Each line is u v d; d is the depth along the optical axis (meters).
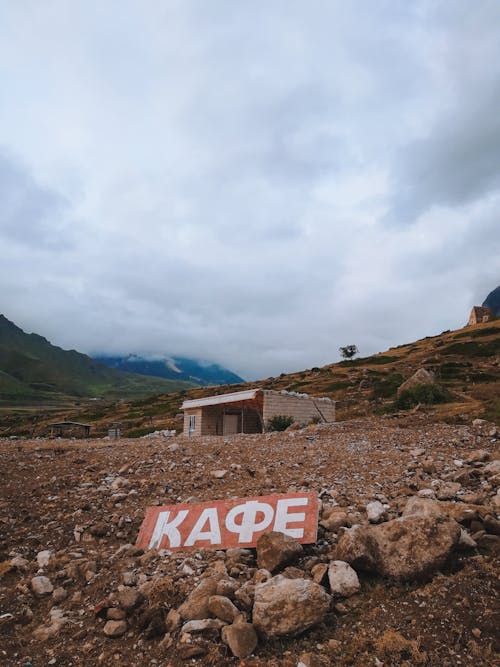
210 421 31.80
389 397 44.78
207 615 4.64
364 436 15.38
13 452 14.98
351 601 4.69
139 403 98.88
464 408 18.86
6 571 6.32
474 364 69.94
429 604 4.38
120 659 4.21
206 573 5.52
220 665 3.93
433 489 8.44
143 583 5.56
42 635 4.72
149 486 10.03
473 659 3.60
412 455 11.38
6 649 4.55
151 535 6.98
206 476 10.64
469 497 7.45
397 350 109.69
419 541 5.06
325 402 30.12
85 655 4.34
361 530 5.39
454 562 5.10
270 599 4.34
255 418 33.41
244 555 6.04
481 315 122.88
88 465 12.35
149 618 4.69
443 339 105.50
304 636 4.24
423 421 17.52
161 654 4.19
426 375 32.25
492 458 10.27
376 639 4.00
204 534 6.61
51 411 171.50
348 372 84.75
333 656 3.91
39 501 9.34
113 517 8.24
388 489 8.84
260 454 13.20
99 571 6.17
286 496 6.88
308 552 5.98
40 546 7.34
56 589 5.72
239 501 7.03
